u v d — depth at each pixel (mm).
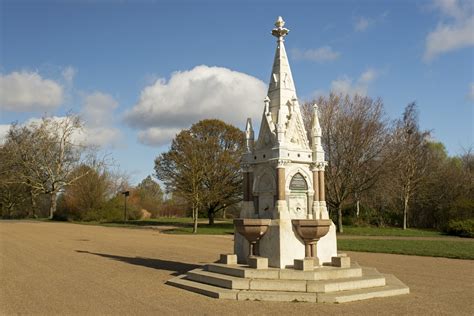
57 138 68750
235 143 57344
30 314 11000
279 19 17344
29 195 79250
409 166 53312
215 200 54531
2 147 70438
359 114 46750
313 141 16656
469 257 21953
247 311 10992
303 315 10539
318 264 14711
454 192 53438
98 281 15758
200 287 13719
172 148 55656
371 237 37625
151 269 18812
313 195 16219
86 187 66500
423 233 42062
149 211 85062
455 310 11125
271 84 17188
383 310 11102
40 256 23422
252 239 15016
